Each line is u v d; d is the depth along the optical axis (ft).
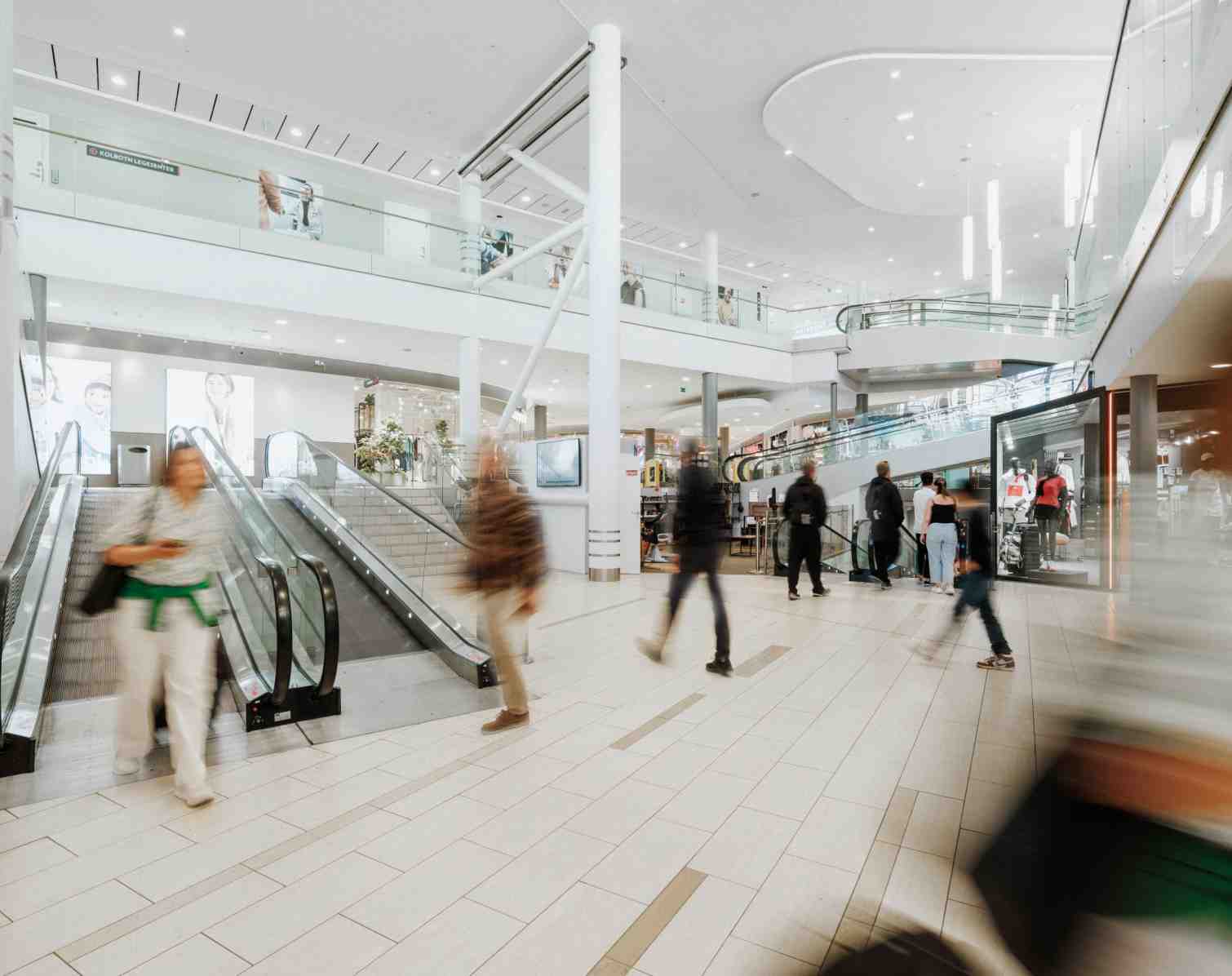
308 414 57.57
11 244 16.61
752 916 6.82
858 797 9.39
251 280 37.06
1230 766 2.40
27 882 7.60
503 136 44.73
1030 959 2.69
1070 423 30.91
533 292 47.78
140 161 34.27
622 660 17.12
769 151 48.93
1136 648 2.65
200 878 7.66
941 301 62.34
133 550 9.41
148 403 50.21
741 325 61.62
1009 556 31.12
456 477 40.88
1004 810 2.91
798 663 16.70
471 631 17.44
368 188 54.65
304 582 15.61
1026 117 42.78
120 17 35.35
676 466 57.00
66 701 13.74
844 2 33.65
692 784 9.96
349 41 37.32
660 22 35.06
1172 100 18.06
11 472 16.62
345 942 6.56
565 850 8.16
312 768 10.70
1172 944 2.41
